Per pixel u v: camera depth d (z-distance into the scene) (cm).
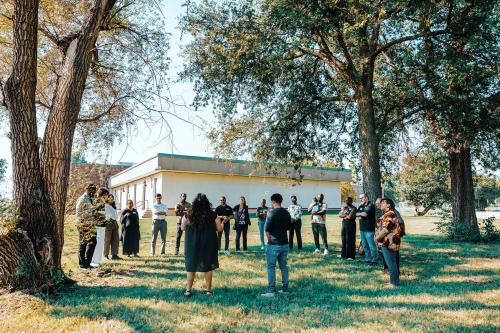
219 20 1138
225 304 579
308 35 1007
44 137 691
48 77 1041
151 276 790
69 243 1399
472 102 1077
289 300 613
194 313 529
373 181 1171
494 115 1159
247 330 467
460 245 1420
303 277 800
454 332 451
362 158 1205
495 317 512
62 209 688
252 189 3344
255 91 1350
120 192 4566
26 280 616
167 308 552
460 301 598
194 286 705
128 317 507
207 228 639
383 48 1170
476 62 1041
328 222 2620
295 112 1388
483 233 1658
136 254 1099
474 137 1197
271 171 1741
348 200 1108
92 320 496
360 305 580
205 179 3153
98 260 927
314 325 482
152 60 1002
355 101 1271
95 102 1108
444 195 3978
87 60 726
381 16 930
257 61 1119
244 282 744
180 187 3045
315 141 1544
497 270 885
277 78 1356
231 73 1182
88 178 1025
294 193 3553
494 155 1525
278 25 998
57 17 957
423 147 1574
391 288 698
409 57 1041
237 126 1404
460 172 1617
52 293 621
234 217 1270
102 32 1027
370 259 1013
